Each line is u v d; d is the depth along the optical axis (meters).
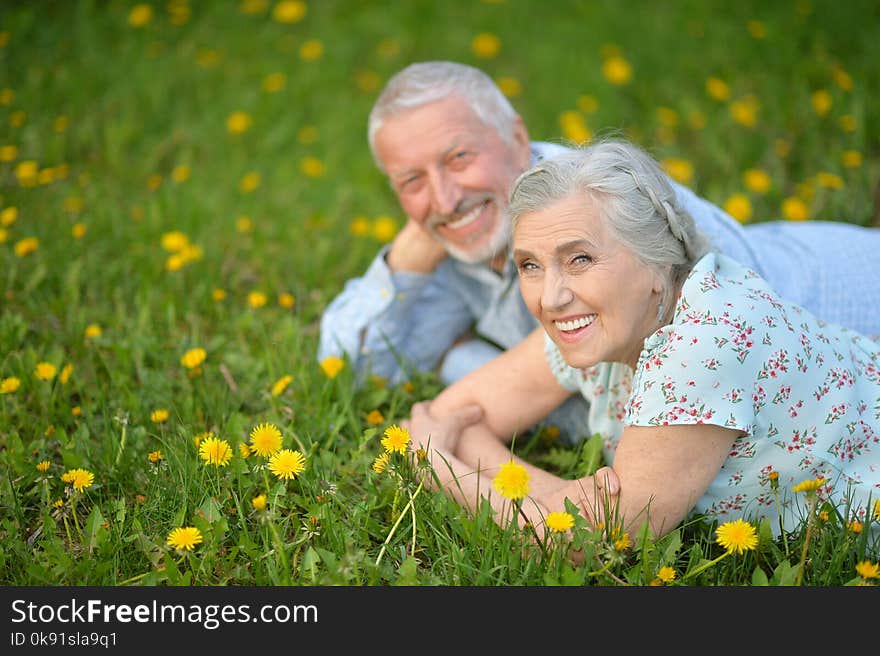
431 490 2.59
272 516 2.39
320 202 4.90
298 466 2.44
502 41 6.54
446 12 6.91
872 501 2.40
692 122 5.43
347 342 3.39
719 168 5.06
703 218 3.02
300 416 3.08
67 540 2.61
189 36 6.73
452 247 3.18
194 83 6.17
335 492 2.58
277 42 6.69
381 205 4.84
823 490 2.40
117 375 3.33
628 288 2.21
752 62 5.91
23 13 6.72
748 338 2.21
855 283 3.20
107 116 5.75
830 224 3.43
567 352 2.30
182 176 5.03
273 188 5.07
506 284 3.27
